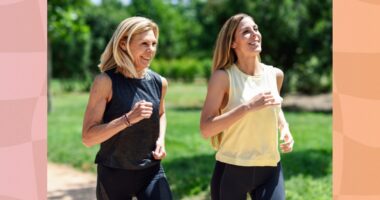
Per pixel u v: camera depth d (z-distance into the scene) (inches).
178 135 469.4
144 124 128.8
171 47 1943.9
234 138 131.3
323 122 567.8
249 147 131.0
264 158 131.4
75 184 313.7
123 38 127.5
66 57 1286.9
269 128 131.0
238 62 134.1
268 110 130.1
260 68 135.9
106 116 129.1
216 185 136.7
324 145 398.9
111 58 129.8
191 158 354.0
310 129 494.9
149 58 129.2
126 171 130.0
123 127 121.3
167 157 363.9
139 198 132.8
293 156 346.0
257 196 133.8
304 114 688.4
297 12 775.7
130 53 127.4
